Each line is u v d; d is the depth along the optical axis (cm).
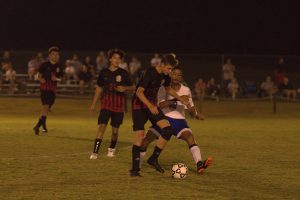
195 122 3697
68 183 1513
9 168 1748
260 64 7000
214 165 1845
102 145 2353
